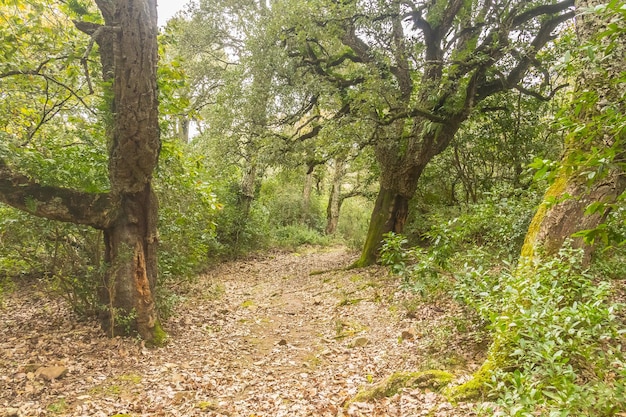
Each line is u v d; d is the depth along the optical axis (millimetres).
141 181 6859
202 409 4824
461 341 5828
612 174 4230
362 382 5426
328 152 11383
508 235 6809
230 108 12977
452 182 14078
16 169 6254
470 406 3816
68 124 8750
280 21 11117
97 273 7230
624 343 4227
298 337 7848
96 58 7488
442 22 10875
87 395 5090
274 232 22922
